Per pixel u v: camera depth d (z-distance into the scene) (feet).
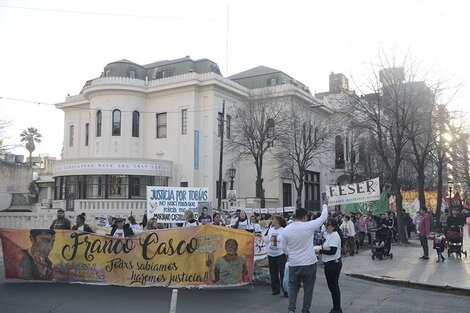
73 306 29.89
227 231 36.96
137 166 122.01
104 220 82.07
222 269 36.58
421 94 88.12
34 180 176.76
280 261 34.30
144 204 108.88
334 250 27.89
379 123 87.56
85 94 140.77
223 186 134.31
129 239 37.88
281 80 149.89
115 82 134.41
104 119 135.33
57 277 38.47
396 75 87.92
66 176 125.70
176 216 62.75
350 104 96.27
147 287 36.73
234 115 136.98
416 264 52.42
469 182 177.68
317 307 30.78
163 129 136.67
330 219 29.19
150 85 137.39
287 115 129.39
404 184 161.17
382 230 58.80
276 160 135.33
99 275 37.86
